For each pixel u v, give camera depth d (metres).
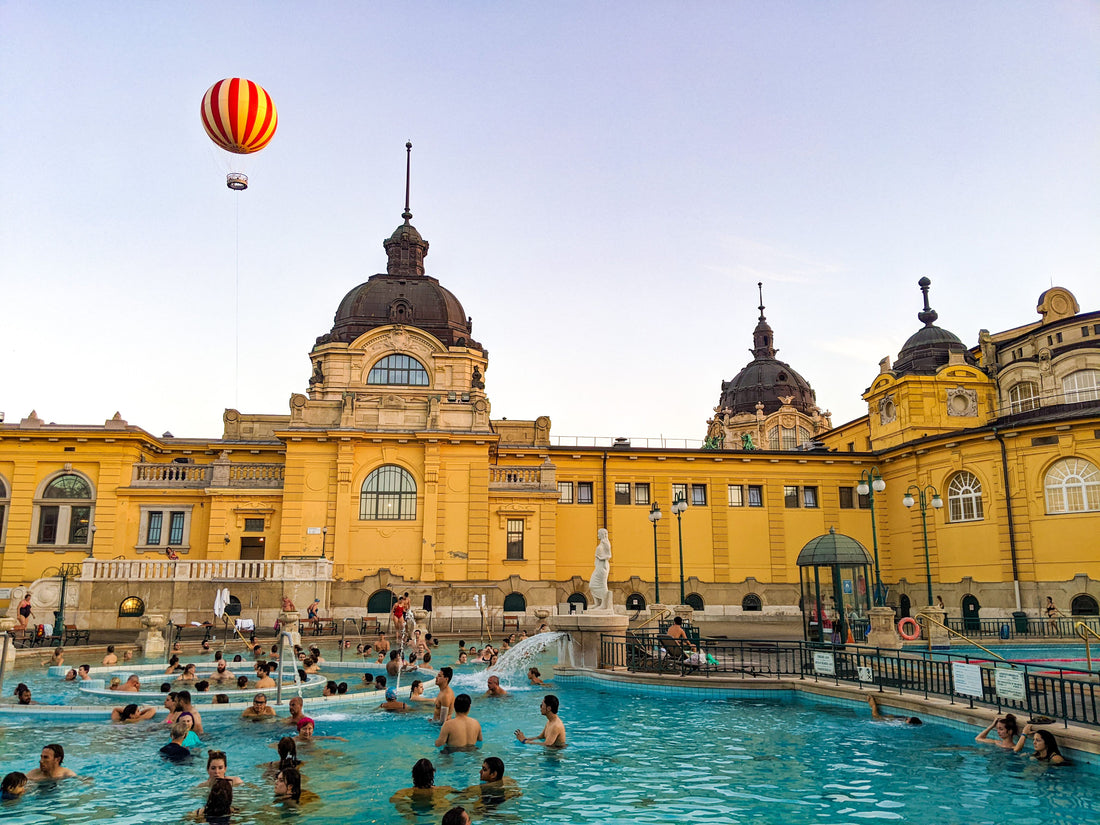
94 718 16.77
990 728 14.15
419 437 44.22
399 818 10.26
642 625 28.14
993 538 44.16
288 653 29.31
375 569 43.19
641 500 53.12
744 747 14.11
